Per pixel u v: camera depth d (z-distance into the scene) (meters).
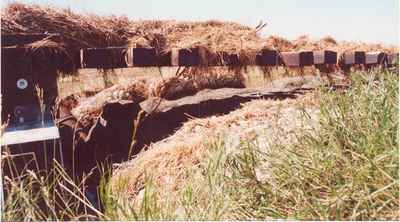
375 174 1.32
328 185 1.36
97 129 1.55
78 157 1.53
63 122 1.50
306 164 1.41
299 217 1.31
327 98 1.63
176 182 1.51
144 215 1.31
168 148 1.58
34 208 1.33
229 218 1.36
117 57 1.57
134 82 1.61
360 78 1.68
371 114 1.48
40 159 1.45
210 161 1.42
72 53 1.52
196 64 1.65
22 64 1.46
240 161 1.48
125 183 1.48
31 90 1.47
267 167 1.45
